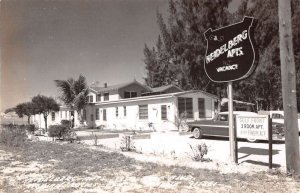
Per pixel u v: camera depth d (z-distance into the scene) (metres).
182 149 15.54
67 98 40.84
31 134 25.95
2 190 7.75
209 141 18.78
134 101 33.34
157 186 8.09
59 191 7.61
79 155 13.05
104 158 12.22
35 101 34.94
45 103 34.94
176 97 29.39
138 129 32.75
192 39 44.09
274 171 9.69
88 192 7.52
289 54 9.31
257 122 10.64
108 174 9.42
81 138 21.36
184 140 19.88
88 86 42.34
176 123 28.81
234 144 11.51
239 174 9.44
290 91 9.28
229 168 10.30
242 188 7.99
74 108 40.41
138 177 9.05
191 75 44.47
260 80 39.22
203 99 31.64
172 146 16.89
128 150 14.90
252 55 10.84
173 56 48.28
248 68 10.92
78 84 40.72
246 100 42.72
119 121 35.44
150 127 31.23
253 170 10.01
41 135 25.58
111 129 35.50
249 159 12.13
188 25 44.78
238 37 11.27
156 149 15.63
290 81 9.28
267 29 37.34
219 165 10.80
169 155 13.28
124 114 34.84
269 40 37.81
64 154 13.38
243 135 11.09
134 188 7.90
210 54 12.29
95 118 39.59
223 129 18.81
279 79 38.31
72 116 41.97
